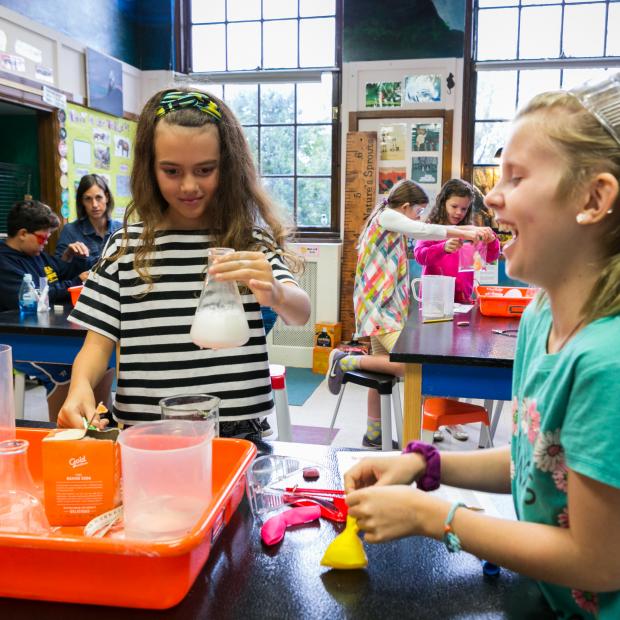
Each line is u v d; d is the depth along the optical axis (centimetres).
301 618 68
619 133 58
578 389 58
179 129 115
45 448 83
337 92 501
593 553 58
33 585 71
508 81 479
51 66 414
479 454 87
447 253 311
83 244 356
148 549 67
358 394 433
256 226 142
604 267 62
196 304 132
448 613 69
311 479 103
